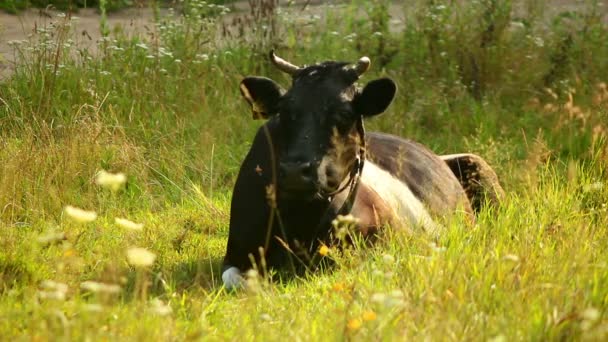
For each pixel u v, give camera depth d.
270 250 16.58
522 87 28.33
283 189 15.48
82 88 24.88
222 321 13.30
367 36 29.23
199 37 28.08
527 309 12.81
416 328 12.20
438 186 19.83
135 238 18.11
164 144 23.48
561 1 38.16
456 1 30.77
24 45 29.62
